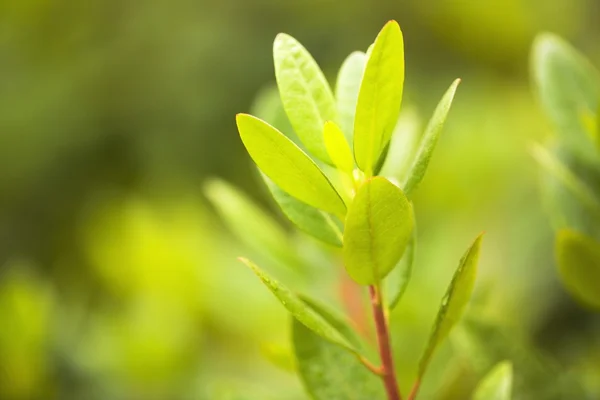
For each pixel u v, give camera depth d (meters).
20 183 1.06
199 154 1.06
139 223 0.71
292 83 0.39
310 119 0.39
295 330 0.42
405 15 1.02
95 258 0.73
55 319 0.61
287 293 0.38
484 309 0.50
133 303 0.70
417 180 0.37
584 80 0.46
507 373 0.41
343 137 0.38
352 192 0.38
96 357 0.62
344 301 0.50
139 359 0.63
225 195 0.48
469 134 0.76
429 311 0.55
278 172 0.38
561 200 0.46
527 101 0.90
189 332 0.66
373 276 0.38
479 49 0.98
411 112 0.45
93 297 0.82
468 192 0.69
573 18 1.01
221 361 0.67
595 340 0.62
